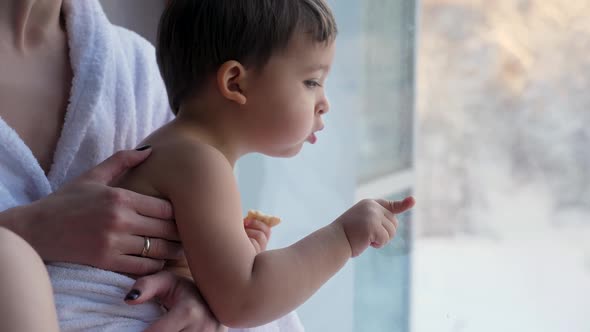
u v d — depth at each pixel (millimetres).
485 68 1875
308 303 1451
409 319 1609
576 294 1792
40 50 917
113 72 958
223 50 871
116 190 758
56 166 902
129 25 1335
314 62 891
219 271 756
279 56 871
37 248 749
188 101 901
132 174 819
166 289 763
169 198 789
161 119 1063
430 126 1922
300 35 875
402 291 1601
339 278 1464
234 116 882
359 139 1492
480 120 1895
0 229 570
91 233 741
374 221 842
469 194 1903
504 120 1876
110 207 746
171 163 801
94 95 918
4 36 884
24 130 893
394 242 1588
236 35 865
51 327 545
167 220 781
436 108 1916
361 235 833
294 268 786
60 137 910
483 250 1880
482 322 1786
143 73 1020
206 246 760
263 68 869
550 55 1812
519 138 1864
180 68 908
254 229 942
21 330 520
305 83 897
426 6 1889
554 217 1840
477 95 1888
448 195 1905
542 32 1812
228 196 787
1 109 876
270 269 771
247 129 888
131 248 760
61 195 775
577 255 1821
